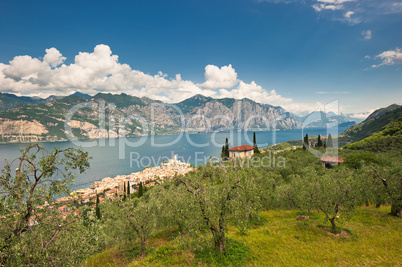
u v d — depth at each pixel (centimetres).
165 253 2355
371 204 4806
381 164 7212
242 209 2048
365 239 2552
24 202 1207
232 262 2020
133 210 2884
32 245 1213
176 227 3806
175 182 3291
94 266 2478
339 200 2825
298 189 4238
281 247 2408
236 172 2175
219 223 2102
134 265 2189
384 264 1812
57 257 1203
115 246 3275
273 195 4834
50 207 1290
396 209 3381
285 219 3869
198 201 2077
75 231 1300
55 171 1298
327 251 2250
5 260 1129
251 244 2497
